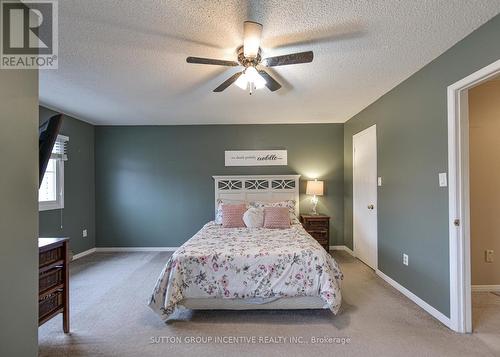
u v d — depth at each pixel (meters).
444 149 2.21
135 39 1.96
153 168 4.79
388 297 2.73
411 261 2.68
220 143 4.79
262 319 2.31
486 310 2.39
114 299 2.74
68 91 3.03
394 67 2.47
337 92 3.14
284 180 4.71
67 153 4.10
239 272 2.33
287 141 4.75
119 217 4.79
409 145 2.71
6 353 1.22
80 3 1.56
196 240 2.92
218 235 3.19
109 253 4.58
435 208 2.33
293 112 4.04
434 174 2.34
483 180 2.84
